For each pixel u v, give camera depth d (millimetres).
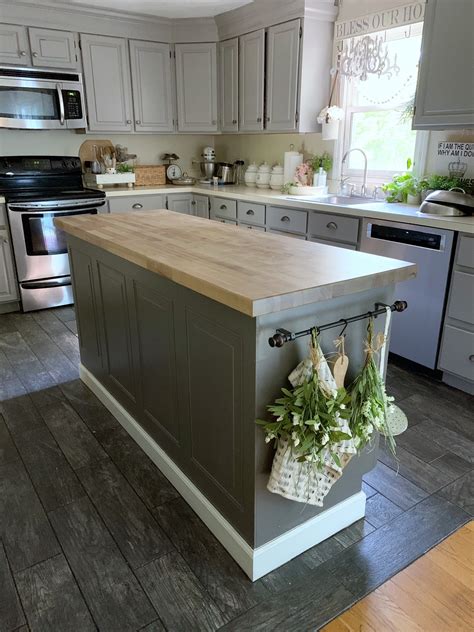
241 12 4000
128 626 1372
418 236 2713
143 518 1783
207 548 1644
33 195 3932
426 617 1011
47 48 3896
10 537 1698
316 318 1402
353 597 1451
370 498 1873
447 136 3129
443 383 2803
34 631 1360
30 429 2367
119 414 2391
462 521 1756
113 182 4473
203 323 1520
